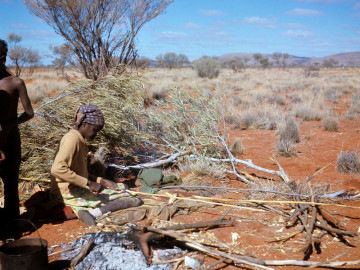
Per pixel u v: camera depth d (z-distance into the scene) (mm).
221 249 3299
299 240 3547
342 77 40562
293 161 7047
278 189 4848
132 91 5945
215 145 6844
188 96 7152
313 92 21469
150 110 7020
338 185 5445
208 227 3812
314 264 2875
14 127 3576
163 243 3357
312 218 3693
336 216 4203
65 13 11359
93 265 3000
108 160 5645
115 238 3416
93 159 5035
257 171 6340
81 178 3672
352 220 4094
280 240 3531
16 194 3752
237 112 12531
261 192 4777
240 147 7688
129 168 5945
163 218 4023
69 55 12312
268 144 8727
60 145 3662
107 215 3980
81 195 3936
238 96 20531
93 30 11859
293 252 3307
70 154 3619
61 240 3475
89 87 5660
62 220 3963
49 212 3973
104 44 12188
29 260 2678
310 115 12883
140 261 3049
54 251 3264
